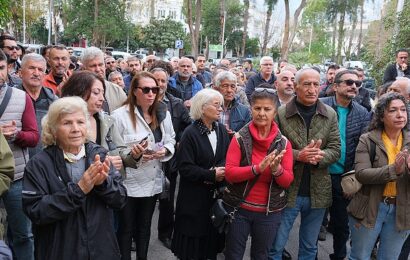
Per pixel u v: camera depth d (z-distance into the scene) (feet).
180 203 12.05
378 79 34.68
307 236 12.62
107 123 11.09
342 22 136.26
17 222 11.35
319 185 11.99
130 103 12.12
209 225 12.01
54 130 8.13
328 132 12.01
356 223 11.30
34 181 7.91
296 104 12.14
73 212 7.90
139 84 11.94
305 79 11.68
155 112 12.53
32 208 7.75
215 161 11.99
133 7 154.20
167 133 12.82
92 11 107.96
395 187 10.89
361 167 10.85
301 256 12.82
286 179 10.38
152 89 11.97
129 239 12.05
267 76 24.18
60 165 8.11
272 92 10.59
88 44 117.39
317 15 128.26
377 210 10.92
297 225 18.13
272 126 10.87
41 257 8.07
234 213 10.77
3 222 11.18
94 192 8.25
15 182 11.05
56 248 7.94
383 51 35.70
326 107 12.16
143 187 12.01
